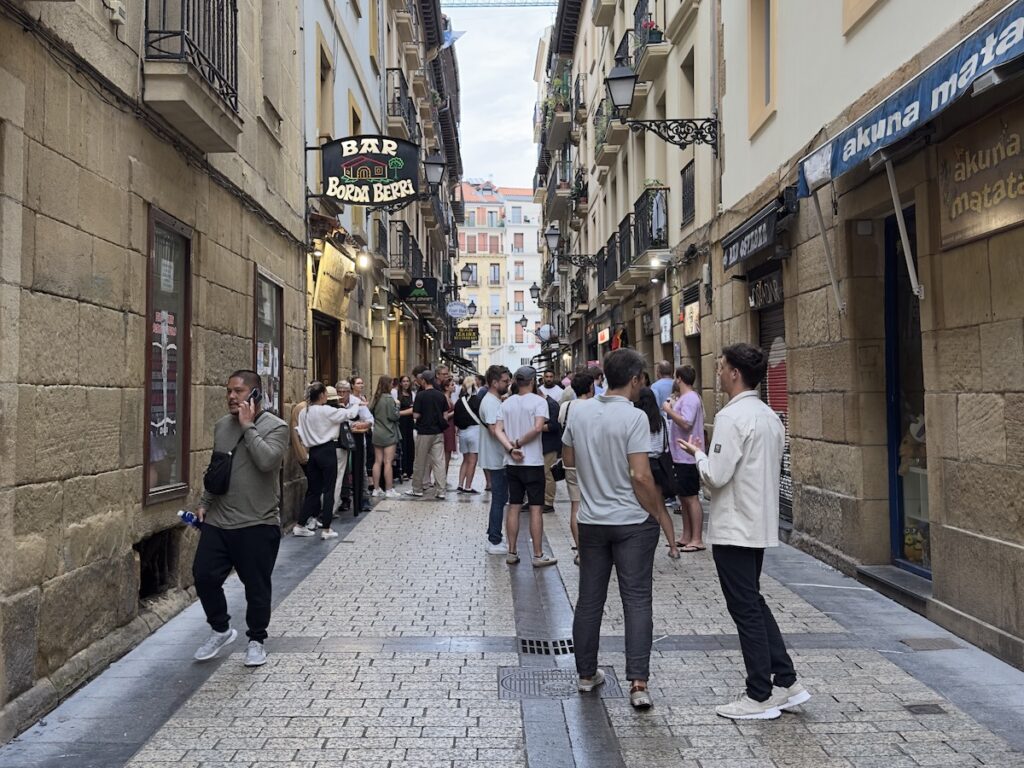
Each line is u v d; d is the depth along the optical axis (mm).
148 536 6082
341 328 13883
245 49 8398
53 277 4637
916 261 7000
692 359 14188
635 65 17281
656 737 4105
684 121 11633
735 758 3855
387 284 20062
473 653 5434
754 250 9391
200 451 7090
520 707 4508
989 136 5215
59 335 4699
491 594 6961
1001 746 3945
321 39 12586
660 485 7887
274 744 4035
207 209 7309
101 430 5227
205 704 4543
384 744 4035
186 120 6266
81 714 4402
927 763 3781
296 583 7355
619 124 19828
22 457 4289
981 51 4301
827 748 3947
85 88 5051
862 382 7414
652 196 15852
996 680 4789
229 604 6766
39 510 4453
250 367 8625
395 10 22141
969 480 5555
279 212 9836
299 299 11031
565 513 11750
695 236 13320
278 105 9711
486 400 8820
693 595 6812
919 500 7020
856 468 7410
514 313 89500
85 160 5051
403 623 6113
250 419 5113
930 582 6602
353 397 11305
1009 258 5082
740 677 4945
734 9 11023
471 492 13664
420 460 13047
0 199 4117
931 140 5926
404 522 10742
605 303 22344
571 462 5117
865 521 7336
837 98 7602
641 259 16062
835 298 7648
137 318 5809
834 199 7656
